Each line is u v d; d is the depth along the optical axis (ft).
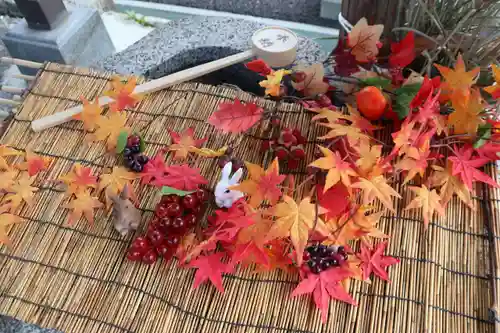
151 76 2.69
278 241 1.67
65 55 3.05
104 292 1.66
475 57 2.05
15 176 1.94
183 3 3.73
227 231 1.62
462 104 1.77
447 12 2.05
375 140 1.86
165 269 1.69
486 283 1.60
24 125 2.09
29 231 1.80
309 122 2.02
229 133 2.02
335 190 1.72
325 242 1.65
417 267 1.64
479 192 1.78
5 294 1.68
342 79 2.25
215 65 2.28
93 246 1.75
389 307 1.57
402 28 2.01
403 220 1.74
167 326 1.59
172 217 1.71
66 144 2.02
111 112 2.09
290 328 1.56
